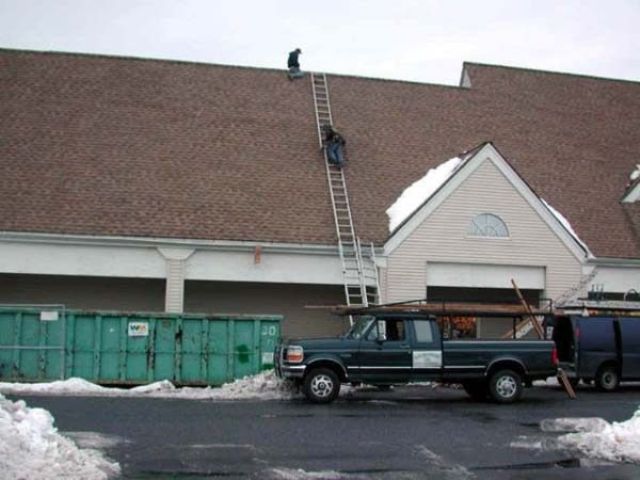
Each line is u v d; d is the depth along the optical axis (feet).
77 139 84.58
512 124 102.53
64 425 43.19
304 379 56.29
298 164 87.71
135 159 83.51
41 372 66.28
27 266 73.00
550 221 84.69
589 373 70.69
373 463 35.32
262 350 69.26
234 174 84.38
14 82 90.53
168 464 34.06
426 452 37.99
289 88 99.40
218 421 46.14
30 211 74.54
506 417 50.44
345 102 98.99
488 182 83.25
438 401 59.52
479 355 58.54
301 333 84.02
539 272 84.43
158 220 76.59
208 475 32.30
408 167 90.38
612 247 87.76
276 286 84.33
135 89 93.56
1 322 66.44
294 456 36.35
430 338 58.13
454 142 96.37
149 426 43.57
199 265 76.28
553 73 113.29
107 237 73.77
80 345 67.00
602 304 74.90
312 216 81.15
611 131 106.42
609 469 34.83
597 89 113.19
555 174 95.91
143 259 75.15
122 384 67.10
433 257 80.84
